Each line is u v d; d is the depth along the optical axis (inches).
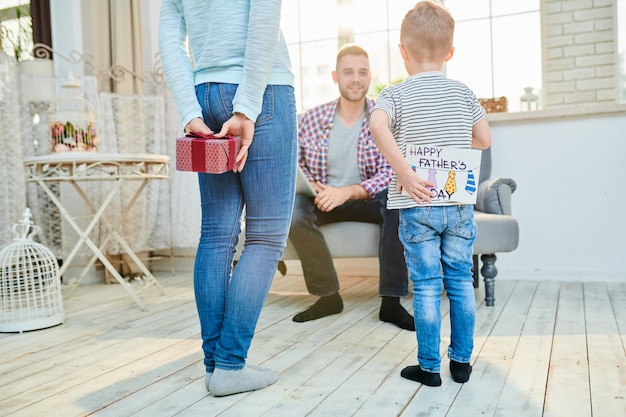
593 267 114.0
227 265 53.0
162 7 53.4
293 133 52.1
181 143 46.2
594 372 57.2
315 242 85.5
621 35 188.1
